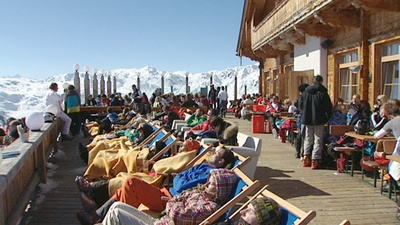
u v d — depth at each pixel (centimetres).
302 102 648
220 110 1959
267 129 1325
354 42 923
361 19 874
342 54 1014
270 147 908
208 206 314
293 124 944
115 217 312
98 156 588
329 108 631
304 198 475
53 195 514
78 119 1188
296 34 1224
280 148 891
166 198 369
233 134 565
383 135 495
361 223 388
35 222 412
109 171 530
